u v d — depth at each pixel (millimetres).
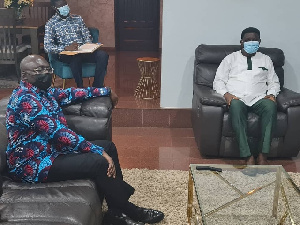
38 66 2109
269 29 3980
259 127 3266
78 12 8008
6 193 1959
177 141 3881
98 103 2662
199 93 3488
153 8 8023
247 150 3170
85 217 1781
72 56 4320
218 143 3354
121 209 2275
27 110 2029
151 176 3041
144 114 4215
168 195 2746
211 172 2482
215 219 2436
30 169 2090
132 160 3418
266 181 2598
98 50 4465
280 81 3723
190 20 3980
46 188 2033
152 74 4938
